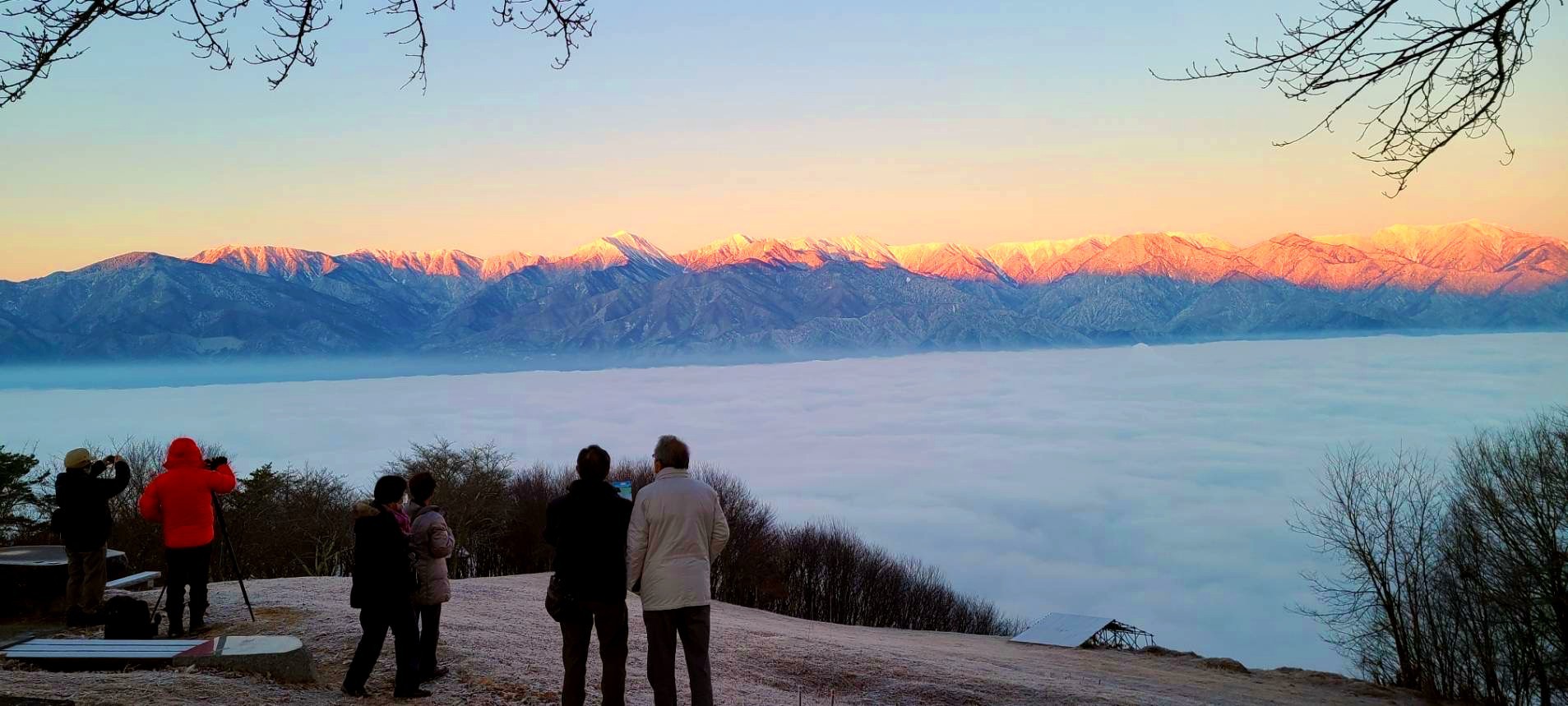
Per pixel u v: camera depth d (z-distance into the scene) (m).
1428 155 5.97
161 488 10.11
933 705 10.73
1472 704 24.03
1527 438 28.03
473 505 39.34
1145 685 15.98
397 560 8.14
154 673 7.93
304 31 5.80
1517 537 24.58
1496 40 5.62
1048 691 11.98
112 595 12.33
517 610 14.16
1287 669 22.66
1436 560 26.78
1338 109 6.03
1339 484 30.52
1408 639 26.70
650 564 6.81
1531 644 24.00
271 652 8.38
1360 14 5.73
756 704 9.55
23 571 10.91
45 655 8.18
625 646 7.00
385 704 7.93
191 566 10.31
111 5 5.26
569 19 6.15
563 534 6.91
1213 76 6.06
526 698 8.56
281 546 35.94
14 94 5.31
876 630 26.66
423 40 6.21
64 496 10.44
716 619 18.73
